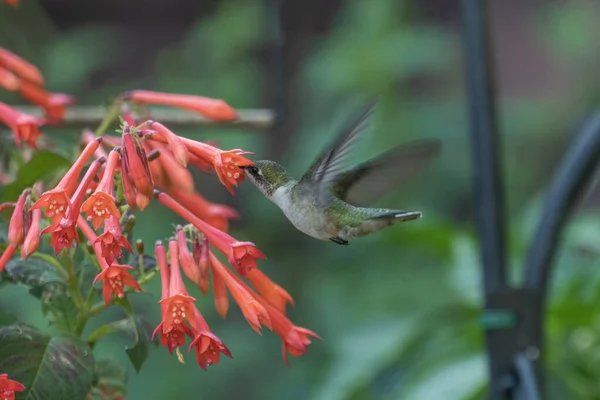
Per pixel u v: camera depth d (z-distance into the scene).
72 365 4.49
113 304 4.71
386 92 11.77
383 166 5.50
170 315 4.19
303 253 11.87
